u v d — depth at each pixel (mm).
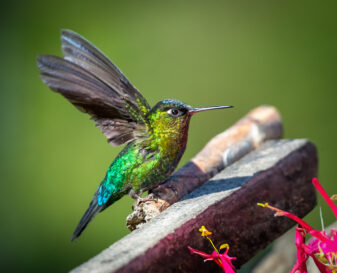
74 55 4832
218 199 4281
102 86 4988
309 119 13016
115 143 5227
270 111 6688
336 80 13969
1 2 15523
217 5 16109
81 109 5000
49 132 13234
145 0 16172
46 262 10977
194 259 3803
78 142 12828
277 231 4789
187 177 5109
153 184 5234
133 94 5164
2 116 13531
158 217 3973
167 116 5082
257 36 15391
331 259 3377
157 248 3486
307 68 14430
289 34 15359
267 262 6121
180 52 14953
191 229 3848
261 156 5371
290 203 4984
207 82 14312
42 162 12633
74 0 15930
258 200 4613
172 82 14266
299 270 3426
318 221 10141
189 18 15859
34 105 13867
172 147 5125
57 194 12055
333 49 14758
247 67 14664
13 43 15250
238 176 4867
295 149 5363
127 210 11242
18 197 12070
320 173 11688
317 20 15352
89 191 12039
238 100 13812
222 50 14984
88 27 15445
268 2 16031
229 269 3447
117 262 3260
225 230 4195
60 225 11461
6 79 14406
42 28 15523
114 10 15797
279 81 14188
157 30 15430
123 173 5184
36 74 14617
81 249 11047
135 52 14820
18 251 11055
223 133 6055
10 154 12914
